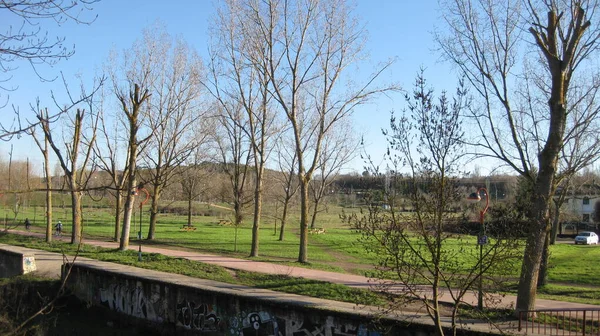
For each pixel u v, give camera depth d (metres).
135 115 26.12
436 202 7.40
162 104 34.81
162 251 29.05
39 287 19.23
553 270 29.16
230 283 17.86
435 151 7.39
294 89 25.59
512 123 15.02
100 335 16.58
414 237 7.73
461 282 8.19
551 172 13.50
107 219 63.47
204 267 21.44
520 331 11.64
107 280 19.09
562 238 66.88
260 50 25.67
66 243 29.69
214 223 65.12
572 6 14.01
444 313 13.70
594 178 40.56
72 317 18.41
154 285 17.39
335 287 17.11
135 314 17.89
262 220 70.94
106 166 29.53
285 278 18.91
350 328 12.62
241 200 40.56
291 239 45.41
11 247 27.45
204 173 53.75
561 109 13.75
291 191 54.38
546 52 13.95
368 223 7.57
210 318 15.72
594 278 26.12
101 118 34.78
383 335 12.00
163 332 16.91
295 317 13.80
